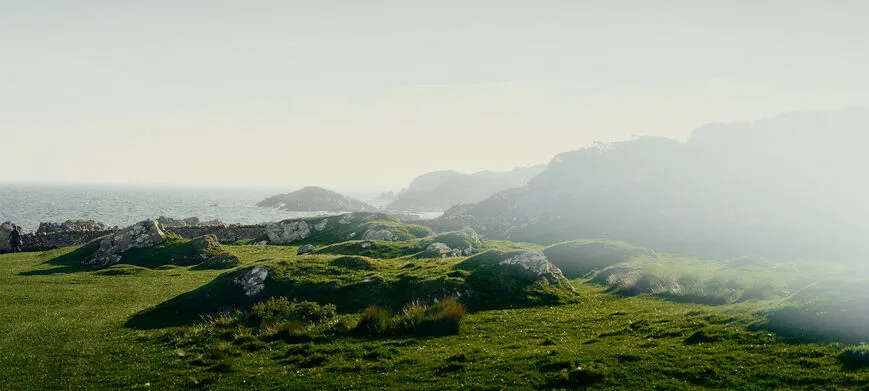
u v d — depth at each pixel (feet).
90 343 101.35
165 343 101.14
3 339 104.42
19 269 219.20
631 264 190.39
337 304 129.59
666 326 95.04
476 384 70.03
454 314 107.86
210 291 140.05
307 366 83.30
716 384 65.31
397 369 78.84
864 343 70.64
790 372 66.39
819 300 87.35
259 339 101.14
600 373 70.33
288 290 138.10
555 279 148.25
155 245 255.29
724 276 160.66
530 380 70.59
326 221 330.95
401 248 220.84
